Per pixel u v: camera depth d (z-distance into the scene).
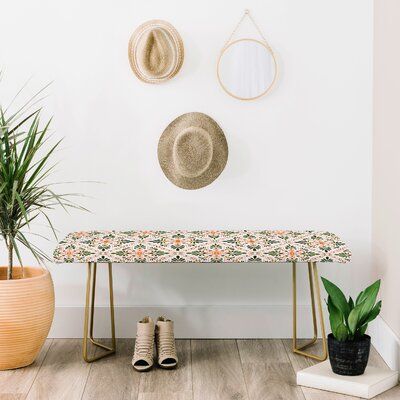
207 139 3.18
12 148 2.75
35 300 2.76
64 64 3.22
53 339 3.29
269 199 3.28
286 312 3.31
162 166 3.24
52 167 2.99
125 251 2.82
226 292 3.31
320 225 3.29
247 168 3.27
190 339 3.30
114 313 3.31
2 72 3.22
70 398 2.54
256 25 3.22
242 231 3.09
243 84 3.20
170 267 3.31
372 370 2.73
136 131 3.25
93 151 3.26
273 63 3.20
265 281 3.31
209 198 3.28
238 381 2.72
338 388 2.60
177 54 3.18
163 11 3.21
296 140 3.26
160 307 3.31
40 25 3.21
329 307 2.73
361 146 3.27
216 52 3.23
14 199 2.73
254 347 3.16
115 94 3.24
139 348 2.87
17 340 2.76
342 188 3.28
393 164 2.89
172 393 2.59
